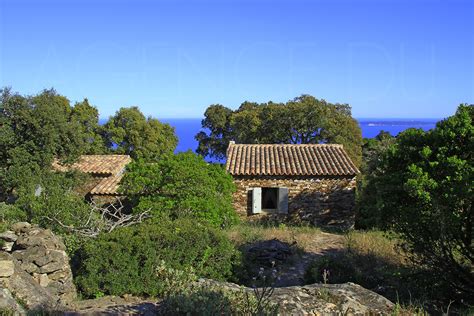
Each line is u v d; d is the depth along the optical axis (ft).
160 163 50.11
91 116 107.96
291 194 62.34
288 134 106.22
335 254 40.40
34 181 59.21
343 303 21.42
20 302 21.81
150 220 37.65
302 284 32.96
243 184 62.64
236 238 44.70
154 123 118.11
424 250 29.22
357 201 62.44
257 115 108.47
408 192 27.61
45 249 27.25
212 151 141.18
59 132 64.80
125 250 28.19
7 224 35.29
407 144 31.17
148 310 20.54
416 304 24.07
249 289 24.09
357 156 97.04
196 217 46.85
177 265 29.48
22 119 61.62
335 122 101.91
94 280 27.58
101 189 64.80
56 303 23.00
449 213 26.30
